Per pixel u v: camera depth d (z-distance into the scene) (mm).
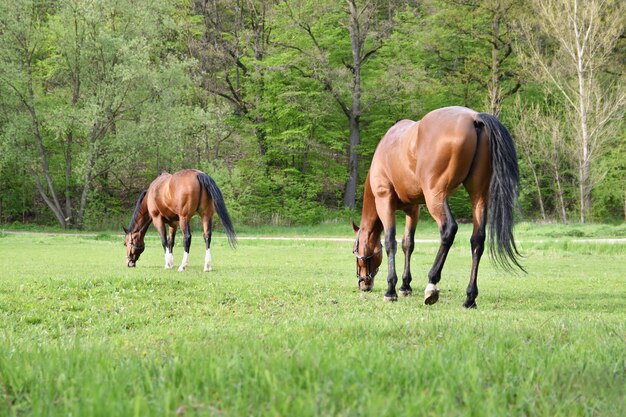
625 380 3449
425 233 37156
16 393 3215
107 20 40406
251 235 37344
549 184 46125
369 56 49906
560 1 39031
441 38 48844
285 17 45125
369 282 10875
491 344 4465
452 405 2805
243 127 48000
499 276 14203
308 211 44562
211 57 47812
